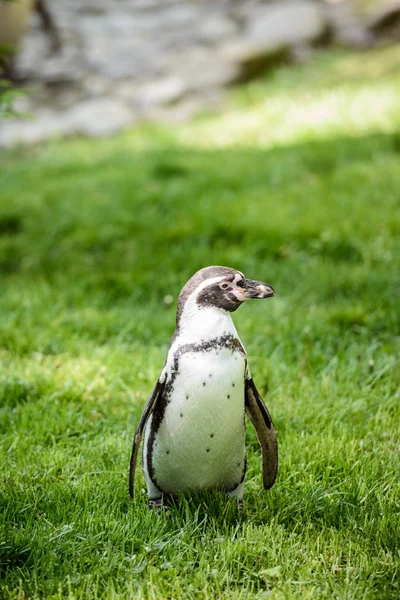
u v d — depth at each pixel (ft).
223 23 90.27
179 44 88.22
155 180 49.83
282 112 66.64
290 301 31.01
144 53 86.63
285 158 50.96
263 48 82.74
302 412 21.85
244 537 15.80
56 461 19.08
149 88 80.48
